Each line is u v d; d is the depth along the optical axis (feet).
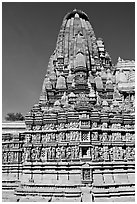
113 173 113.60
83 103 123.24
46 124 124.06
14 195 106.83
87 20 191.52
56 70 171.42
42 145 120.26
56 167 113.29
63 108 126.00
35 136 122.83
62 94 155.33
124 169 117.70
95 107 133.49
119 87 183.42
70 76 157.69
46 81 163.43
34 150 120.06
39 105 139.23
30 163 117.08
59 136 119.55
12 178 126.31
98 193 101.71
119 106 141.08
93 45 179.73
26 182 112.16
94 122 121.60
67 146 116.88
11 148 131.85
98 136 119.44
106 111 127.03
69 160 113.91
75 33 176.96
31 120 125.18
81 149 114.11
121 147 121.39
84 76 150.10
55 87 162.30
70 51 168.86
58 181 109.50
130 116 128.57
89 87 146.20
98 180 109.09
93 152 115.03
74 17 186.19
